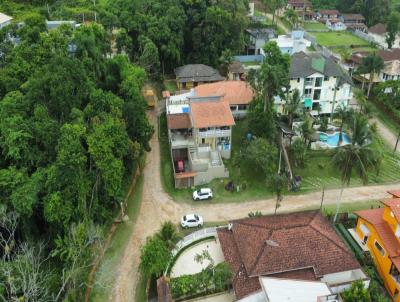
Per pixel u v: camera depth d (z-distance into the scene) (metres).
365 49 116.00
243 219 44.16
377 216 43.47
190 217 47.72
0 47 59.69
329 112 72.19
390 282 39.25
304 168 58.44
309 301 32.78
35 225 42.41
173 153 60.50
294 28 125.56
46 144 42.38
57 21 79.44
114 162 43.44
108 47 70.12
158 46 83.50
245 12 106.56
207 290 38.56
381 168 59.97
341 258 38.28
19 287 33.84
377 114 77.75
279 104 67.94
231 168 57.84
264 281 34.78
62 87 45.78
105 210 46.06
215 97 63.50
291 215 44.41
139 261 43.00
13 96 45.53
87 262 41.09
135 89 57.12
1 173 39.12
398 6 147.50
